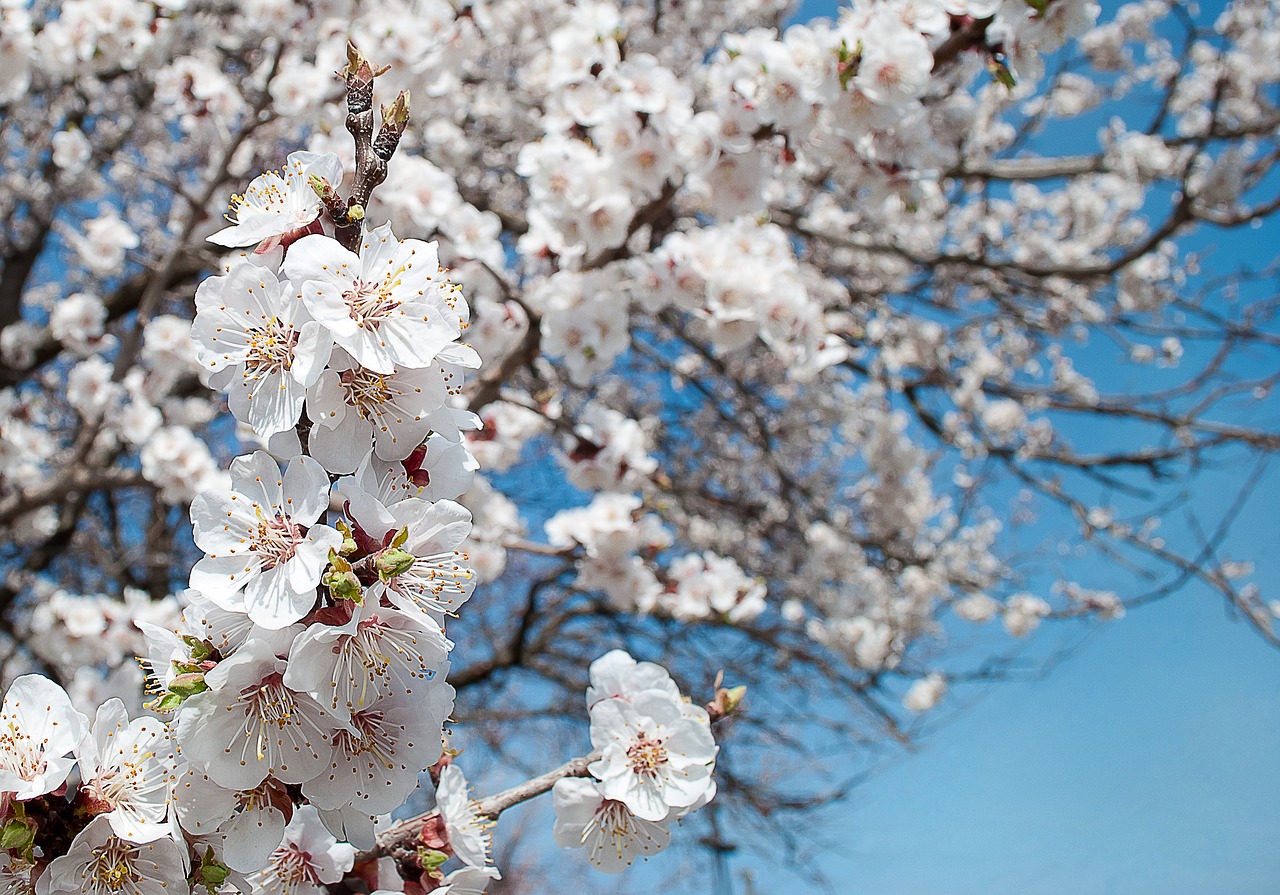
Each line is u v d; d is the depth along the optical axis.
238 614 1.24
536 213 3.62
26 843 1.25
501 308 3.98
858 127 3.03
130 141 7.66
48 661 4.70
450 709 1.34
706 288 3.64
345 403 1.28
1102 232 7.69
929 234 7.33
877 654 5.88
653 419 7.93
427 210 3.47
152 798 1.35
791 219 6.28
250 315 1.27
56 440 6.39
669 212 5.80
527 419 4.67
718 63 3.38
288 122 4.78
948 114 3.65
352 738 1.32
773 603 7.65
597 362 3.74
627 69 3.40
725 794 8.33
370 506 1.22
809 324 3.66
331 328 1.20
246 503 1.25
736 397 7.89
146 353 4.76
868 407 7.12
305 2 4.73
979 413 7.39
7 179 6.57
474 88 6.07
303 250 1.24
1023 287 7.06
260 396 1.26
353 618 1.18
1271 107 6.91
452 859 1.88
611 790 1.68
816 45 2.99
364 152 1.36
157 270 4.89
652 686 1.78
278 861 1.60
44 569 7.05
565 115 3.63
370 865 1.66
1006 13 2.77
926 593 6.41
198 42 6.39
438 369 1.30
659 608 6.25
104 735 1.36
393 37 3.83
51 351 6.99
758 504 7.53
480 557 4.67
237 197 1.38
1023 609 6.89
